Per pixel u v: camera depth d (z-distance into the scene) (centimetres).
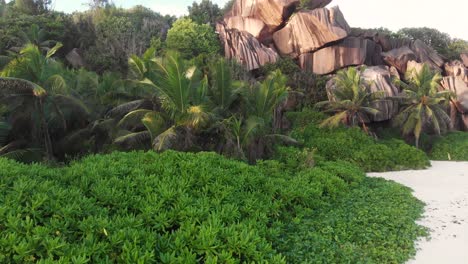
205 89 1564
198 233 594
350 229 845
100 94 1897
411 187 1496
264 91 1664
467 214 1043
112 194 711
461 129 3578
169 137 1340
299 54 3581
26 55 1538
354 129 2523
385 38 3975
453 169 2089
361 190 1289
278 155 1673
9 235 485
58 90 1533
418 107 2833
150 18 3866
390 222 912
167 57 1378
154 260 493
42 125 1561
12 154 1442
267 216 842
